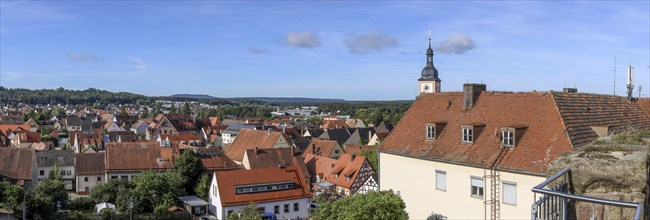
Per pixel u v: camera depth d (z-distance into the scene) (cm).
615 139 1664
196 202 6481
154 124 18175
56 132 16875
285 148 8506
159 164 8056
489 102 3319
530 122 2941
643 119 3700
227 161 8175
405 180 3422
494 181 2798
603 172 1341
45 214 5825
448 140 3238
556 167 1466
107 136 15012
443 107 3575
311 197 6569
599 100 3441
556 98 3028
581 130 2848
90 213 6272
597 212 1313
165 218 6147
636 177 1298
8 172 7562
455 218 3047
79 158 8306
